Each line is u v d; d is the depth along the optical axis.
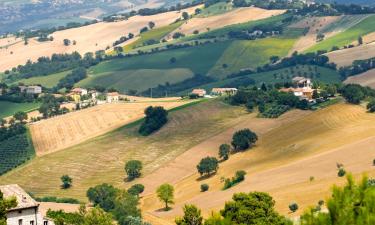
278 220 157.88
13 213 168.62
